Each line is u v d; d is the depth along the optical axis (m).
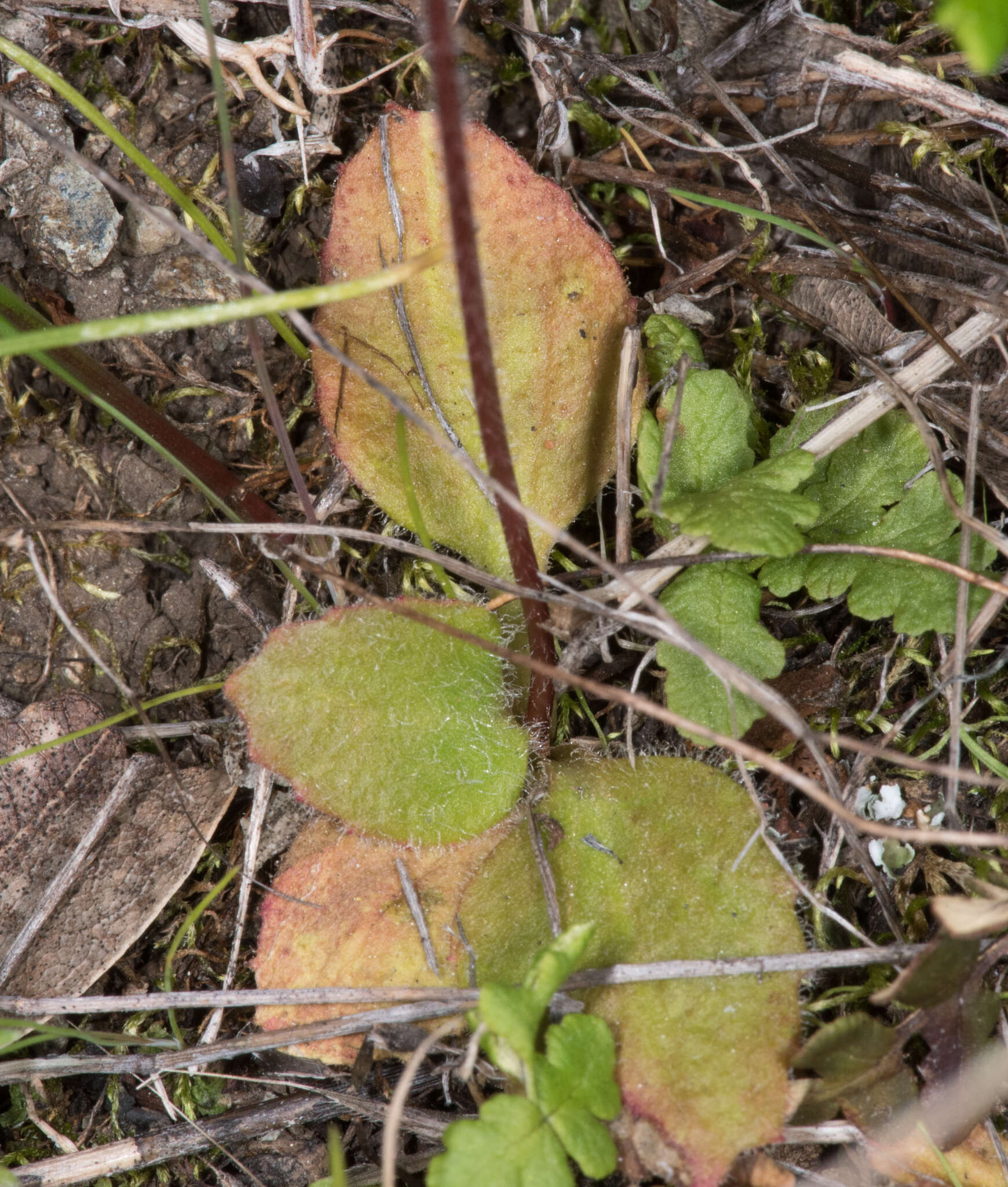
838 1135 0.20
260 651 0.20
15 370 0.22
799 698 0.22
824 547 0.21
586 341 0.21
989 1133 0.20
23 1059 0.21
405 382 0.21
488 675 0.21
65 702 0.21
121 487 0.22
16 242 0.22
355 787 0.20
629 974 0.20
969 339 0.22
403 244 0.21
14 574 0.22
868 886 0.22
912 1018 0.20
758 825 0.21
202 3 0.20
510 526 0.20
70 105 0.22
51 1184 0.21
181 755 0.22
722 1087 0.19
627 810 0.21
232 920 0.22
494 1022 0.19
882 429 0.22
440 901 0.21
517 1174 0.19
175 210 0.22
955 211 0.22
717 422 0.21
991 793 0.22
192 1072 0.21
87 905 0.21
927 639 0.22
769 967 0.20
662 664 0.21
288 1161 0.21
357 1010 0.20
